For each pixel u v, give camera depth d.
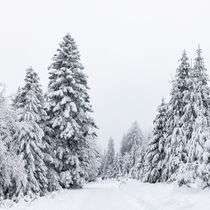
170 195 16.14
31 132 19.06
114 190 30.22
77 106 27.33
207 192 14.20
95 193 23.61
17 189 17.23
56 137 25.69
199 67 28.86
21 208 12.58
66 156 25.94
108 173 101.69
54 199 16.80
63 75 27.27
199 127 16.59
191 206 12.10
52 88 27.45
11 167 15.70
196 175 15.88
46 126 24.28
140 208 15.32
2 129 15.96
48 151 23.56
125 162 81.81
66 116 25.11
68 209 13.33
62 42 28.44
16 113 16.25
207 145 15.33
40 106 21.72
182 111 29.31
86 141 28.62
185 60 30.86
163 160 33.84
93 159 32.72
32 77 21.92
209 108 27.94
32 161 18.80
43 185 20.52
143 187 27.80
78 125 26.20
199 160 15.88
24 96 21.36
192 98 27.75
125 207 15.51
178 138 27.89
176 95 30.30
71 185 27.12
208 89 28.25
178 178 16.58
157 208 14.09
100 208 14.51
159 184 28.27
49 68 28.06
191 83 28.53
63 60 27.84
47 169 22.61
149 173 35.12
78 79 28.59
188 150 17.08
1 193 16.36
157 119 36.19
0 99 15.33
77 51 28.42
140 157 53.78
